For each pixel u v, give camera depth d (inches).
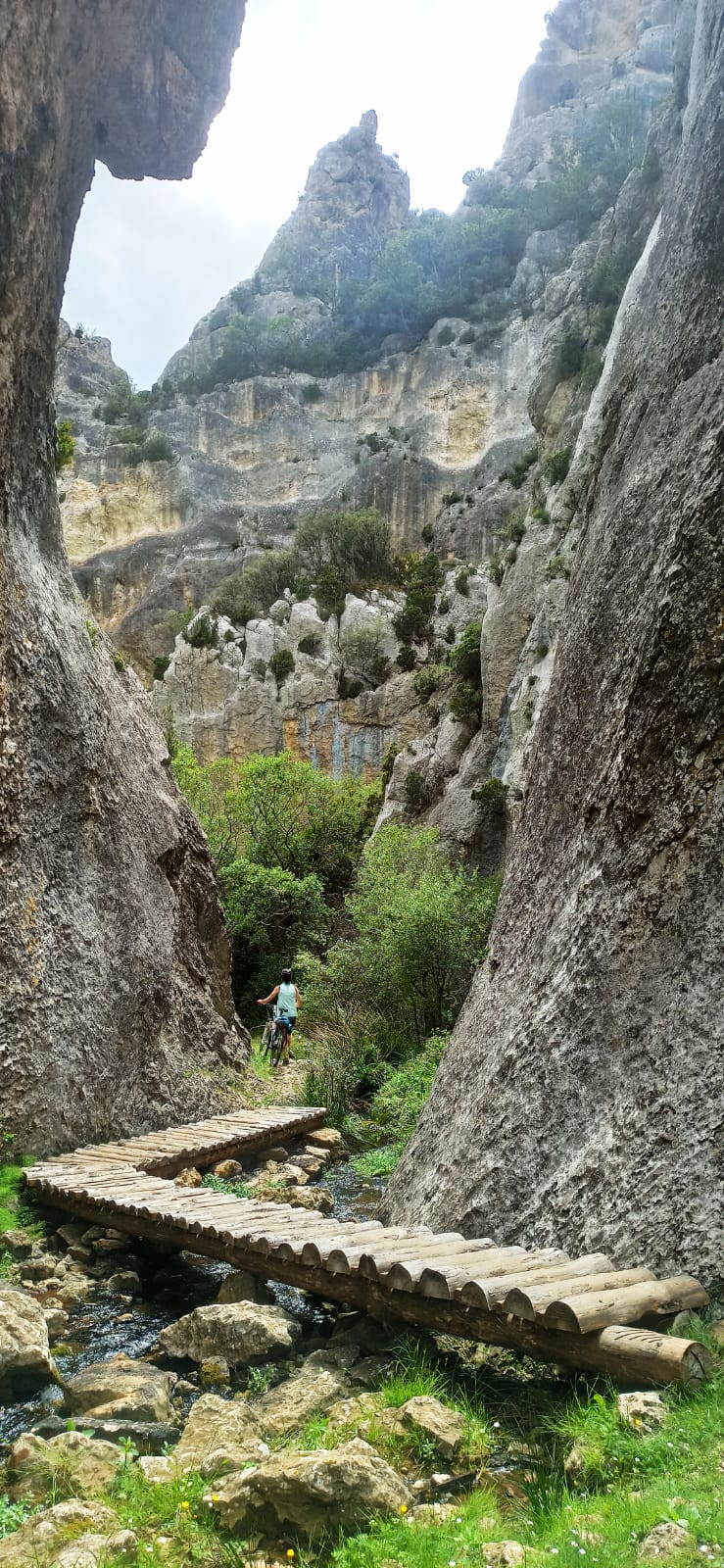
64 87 366.3
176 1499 125.8
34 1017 310.5
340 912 844.6
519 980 252.7
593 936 218.1
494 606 879.1
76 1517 120.6
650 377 318.7
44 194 365.7
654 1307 153.9
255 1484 121.9
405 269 2925.7
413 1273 173.2
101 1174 277.1
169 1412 159.5
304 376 2933.1
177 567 2434.8
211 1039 446.6
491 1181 214.2
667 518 247.9
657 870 206.1
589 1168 191.0
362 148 3971.5
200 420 2839.6
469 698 971.9
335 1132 397.1
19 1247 248.4
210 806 981.8
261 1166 348.5
